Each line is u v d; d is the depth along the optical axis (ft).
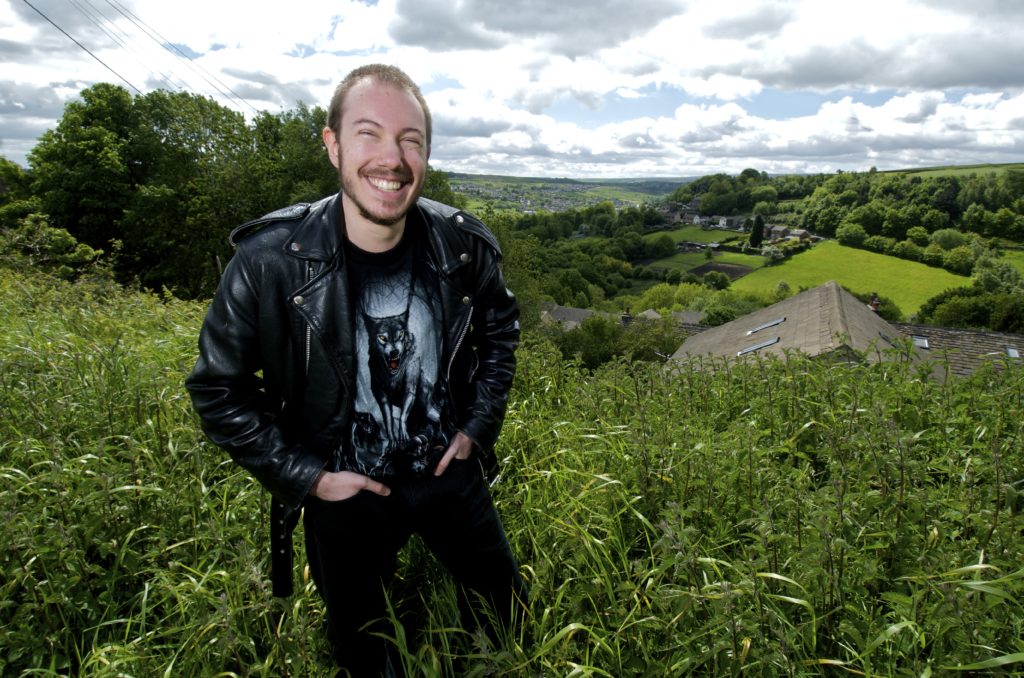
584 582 6.75
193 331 15.97
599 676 6.04
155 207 93.86
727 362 14.89
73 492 7.54
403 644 5.93
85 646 6.54
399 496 5.40
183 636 6.40
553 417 11.92
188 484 8.30
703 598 5.65
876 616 6.16
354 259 5.17
